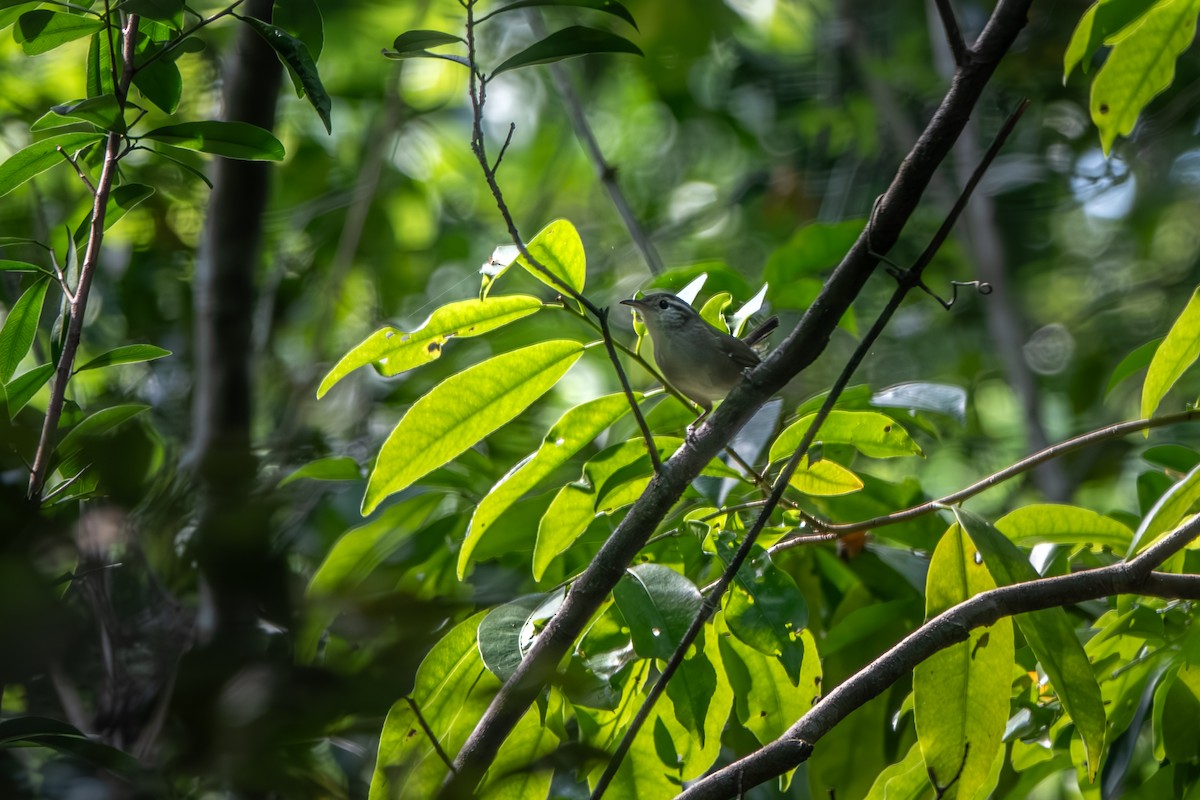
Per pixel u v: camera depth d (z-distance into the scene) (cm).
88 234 632
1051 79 1670
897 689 782
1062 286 1948
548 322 1292
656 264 1119
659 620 562
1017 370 1416
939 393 762
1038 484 1390
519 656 557
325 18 1541
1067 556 784
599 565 579
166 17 541
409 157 1723
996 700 593
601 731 673
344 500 948
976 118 1670
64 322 558
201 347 765
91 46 607
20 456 399
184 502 345
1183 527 579
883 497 841
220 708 295
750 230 1842
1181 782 682
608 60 1883
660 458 625
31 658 278
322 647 386
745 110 1892
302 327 1352
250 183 783
